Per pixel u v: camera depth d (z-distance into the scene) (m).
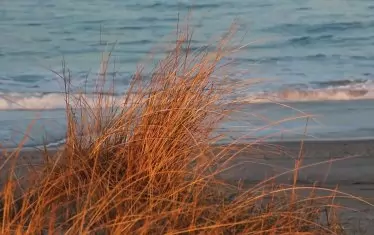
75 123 15.53
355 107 28.02
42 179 13.94
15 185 13.79
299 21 46.50
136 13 49.03
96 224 12.34
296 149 21.75
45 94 28.69
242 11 49.44
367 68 35.19
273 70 34.03
